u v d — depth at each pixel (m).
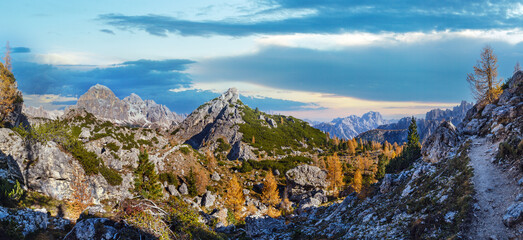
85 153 61.84
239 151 170.38
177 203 23.20
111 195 60.84
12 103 88.25
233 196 92.19
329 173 108.56
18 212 28.77
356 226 41.59
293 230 54.31
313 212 72.12
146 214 20.41
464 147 41.28
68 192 52.47
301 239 47.75
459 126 56.66
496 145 37.97
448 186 34.12
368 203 49.91
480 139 42.81
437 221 29.16
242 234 57.81
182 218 21.97
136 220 19.86
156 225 20.14
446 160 43.03
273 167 137.00
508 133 38.22
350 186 97.75
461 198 29.28
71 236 18.73
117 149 87.25
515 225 23.03
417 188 40.53
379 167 111.00
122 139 105.00
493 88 56.00
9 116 86.25
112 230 19.05
